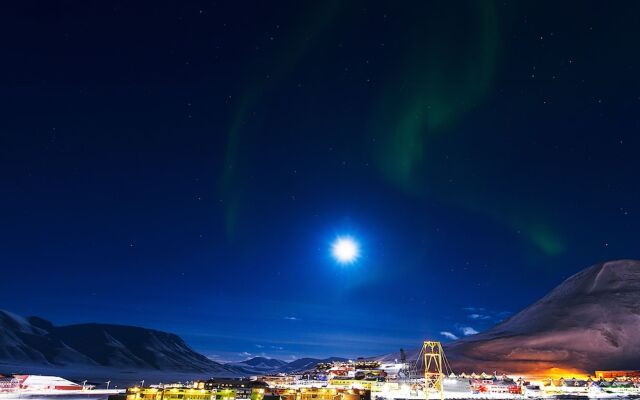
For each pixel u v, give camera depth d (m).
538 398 192.50
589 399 192.12
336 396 140.75
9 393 195.00
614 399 191.38
